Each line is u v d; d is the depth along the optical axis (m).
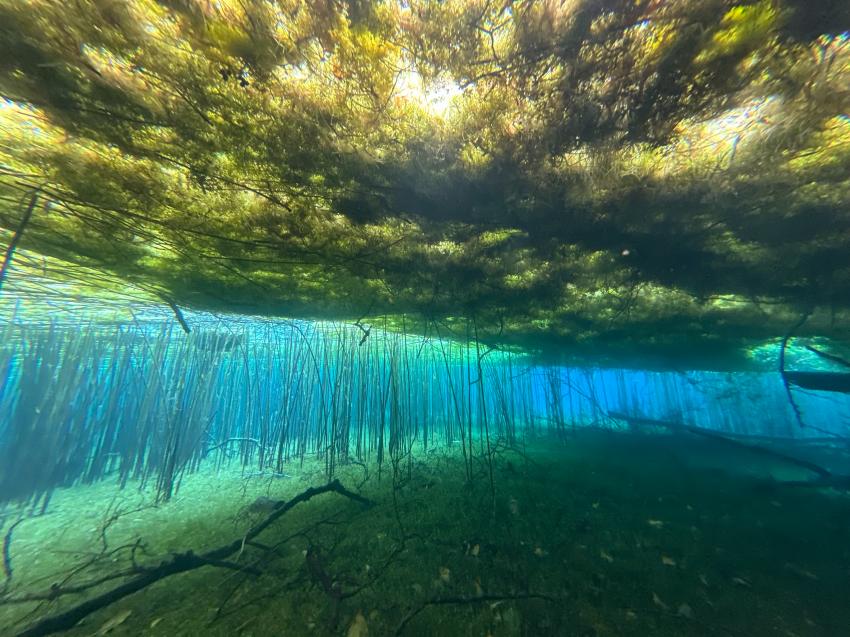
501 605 3.58
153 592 3.89
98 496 7.62
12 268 5.48
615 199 3.88
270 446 10.12
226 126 2.91
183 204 4.05
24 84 2.43
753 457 11.87
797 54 2.16
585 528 5.47
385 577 4.11
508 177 3.59
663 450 12.30
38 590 4.10
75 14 2.02
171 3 1.98
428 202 4.05
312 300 7.66
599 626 3.30
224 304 7.81
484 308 8.41
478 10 2.12
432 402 14.69
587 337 11.47
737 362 14.49
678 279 5.84
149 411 8.92
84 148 3.20
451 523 5.66
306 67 2.45
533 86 2.58
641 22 2.10
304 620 3.39
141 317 9.19
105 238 4.75
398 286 6.82
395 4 2.08
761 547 4.90
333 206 4.16
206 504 6.90
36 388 7.87
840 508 6.51
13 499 7.03
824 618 3.45
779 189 3.53
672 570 4.28
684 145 3.13
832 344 10.98
